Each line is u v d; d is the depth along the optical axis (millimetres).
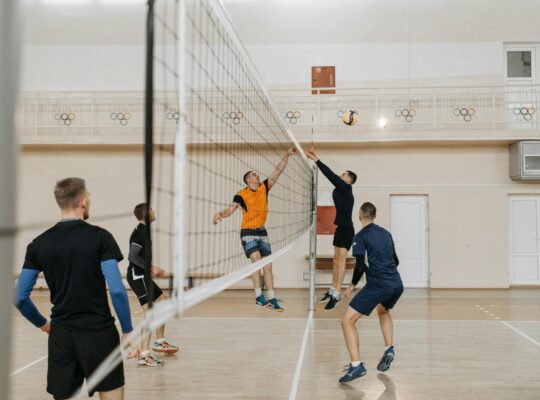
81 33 13898
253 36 13820
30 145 12914
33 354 6301
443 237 13008
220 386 4898
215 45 10289
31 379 5195
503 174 13000
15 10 1018
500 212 12961
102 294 2713
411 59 13641
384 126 13477
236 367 5586
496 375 5254
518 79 13781
